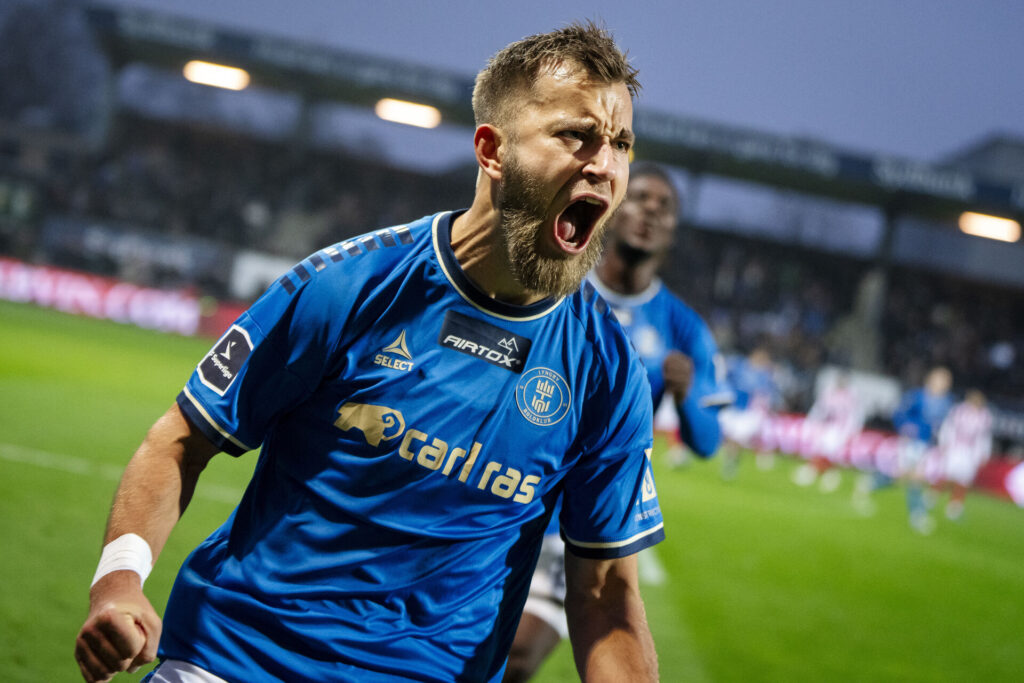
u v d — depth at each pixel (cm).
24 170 2884
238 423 158
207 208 2788
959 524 1347
